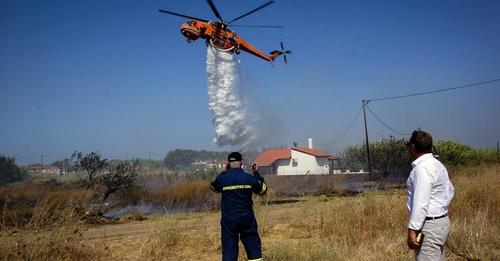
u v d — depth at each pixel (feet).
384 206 33.04
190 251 28.48
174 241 29.89
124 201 60.34
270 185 76.43
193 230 35.22
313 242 28.60
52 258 24.94
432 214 14.84
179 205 60.34
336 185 83.61
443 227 14.80
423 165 14.84
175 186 63.52
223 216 20.94
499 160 118.93
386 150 98.94
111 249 29.58
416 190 14.65
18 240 25.72
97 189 57.67
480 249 24.41
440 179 14.90
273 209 50.03
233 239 20.79
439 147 115.85
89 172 60.70
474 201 34.76
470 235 25.76
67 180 68.49
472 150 123.03
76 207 47.65
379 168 98.58
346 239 28.09
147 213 55.31
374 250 24.79
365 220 31.01
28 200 51.42
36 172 141.18
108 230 39.88
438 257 14.85
